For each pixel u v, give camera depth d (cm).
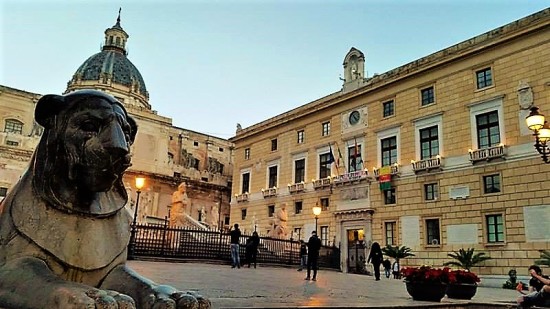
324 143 3294
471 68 2467
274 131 3816
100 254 257
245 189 4053
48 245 241
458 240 2317
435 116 2588
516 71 2255
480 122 2381
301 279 1247
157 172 4656
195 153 5403
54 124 252
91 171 239
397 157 2745
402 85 2823
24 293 216
